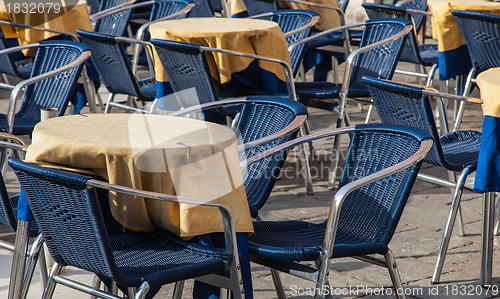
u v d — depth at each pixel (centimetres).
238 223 331
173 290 436
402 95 459
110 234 356
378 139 390
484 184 438
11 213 375
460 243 546
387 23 709
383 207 370
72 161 322
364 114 929
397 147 380
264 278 486
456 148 519
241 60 629
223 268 322
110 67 681
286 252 333
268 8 919
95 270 306
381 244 352
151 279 299
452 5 731
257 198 424
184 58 593
